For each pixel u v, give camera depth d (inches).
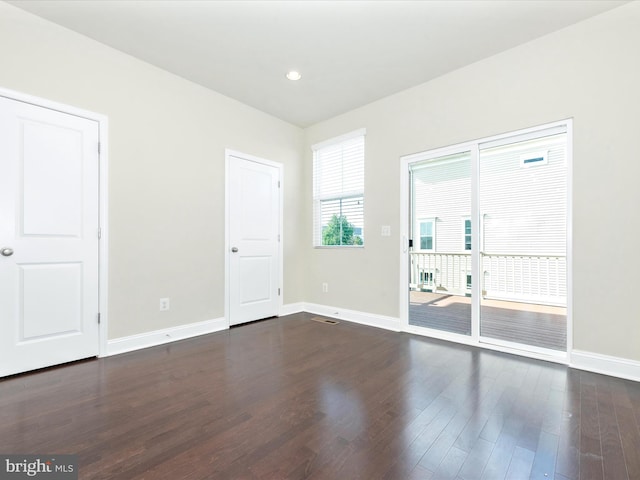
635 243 86.0
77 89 98.7
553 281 129.5
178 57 111.3
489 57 111.6
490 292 133.1
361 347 114.0
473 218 118.3
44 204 92.8
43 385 82.4
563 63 96.9
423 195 132.6
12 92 87.3
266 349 111.9
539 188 110.8
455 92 120.2
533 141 108.1
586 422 65.4
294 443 58.6
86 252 100.7
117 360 100.7
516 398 75.8
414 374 90.2
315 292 170.7
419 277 134.8
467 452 56.1
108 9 87.7
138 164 112.3
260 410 70.3
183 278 124.6
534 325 131.1
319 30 96.7
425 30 96.8
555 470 51.6
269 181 158.7
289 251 169.2
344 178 160.6
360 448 57.2
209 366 96.0
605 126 90.1
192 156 127.6
